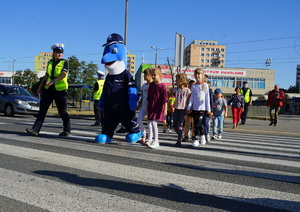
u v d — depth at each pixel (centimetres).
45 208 254
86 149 529
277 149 658
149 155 497
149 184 330
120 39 602
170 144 651
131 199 281
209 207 268
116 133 838
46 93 673
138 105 674
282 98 1542
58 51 665
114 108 599
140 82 5216
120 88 600
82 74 4756
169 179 353
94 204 265
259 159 506
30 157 450
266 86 6212
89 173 367
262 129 1327
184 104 633
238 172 401
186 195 298
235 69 6128
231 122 1756
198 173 387
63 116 693
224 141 785
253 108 2492
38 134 682
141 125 638
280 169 431
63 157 455
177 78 647
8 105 1543
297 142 864
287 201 289
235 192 312
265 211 263
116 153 502
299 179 375
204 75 688
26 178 340
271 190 323
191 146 634
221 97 865
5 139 623
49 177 346
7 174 355
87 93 3809
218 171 402
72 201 271
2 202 266
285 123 1916
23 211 247
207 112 680
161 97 577
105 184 325
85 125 1132
